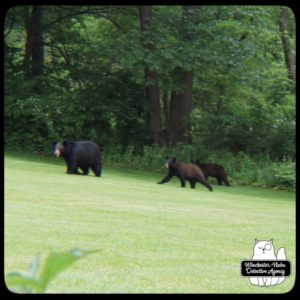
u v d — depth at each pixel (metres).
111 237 9.77
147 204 13.99
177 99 28.53
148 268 7.94
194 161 25.84
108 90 28.78
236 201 16.94
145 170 26.11
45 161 25.56
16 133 28.91
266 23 27.80
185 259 8.59
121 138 28.73
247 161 25.61
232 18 27.39
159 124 28.67
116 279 7.27
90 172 23.36
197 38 26.44
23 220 10.63
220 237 10.44
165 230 10.73
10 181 16.50
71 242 9.16
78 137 28.64
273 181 22.84
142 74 27.98
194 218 12.30
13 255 8.08
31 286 2.10
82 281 7.04
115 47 26.59
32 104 28.27
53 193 14.53
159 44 26.19
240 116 28.31
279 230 11.50
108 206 13.02
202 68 27.52
